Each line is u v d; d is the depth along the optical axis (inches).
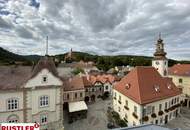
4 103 1113.4
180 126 1400.1
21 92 1160.8
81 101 1952.5
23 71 1293.1
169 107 1494.8
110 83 2596.0
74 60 6894.7
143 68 1568.7
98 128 1417.3
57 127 1323.8
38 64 1249.4
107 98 2488.9
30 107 1197.1
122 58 6328.7
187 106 2000.5
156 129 491.8
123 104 1531.7
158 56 2018.9
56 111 1315.2
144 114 1262.3
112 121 1553.9
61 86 1321.4
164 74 2009.1
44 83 1235.9
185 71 2128.4
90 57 7194.9
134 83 1446.9
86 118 1642.5
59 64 5221.5
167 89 1530.5
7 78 1192.2
